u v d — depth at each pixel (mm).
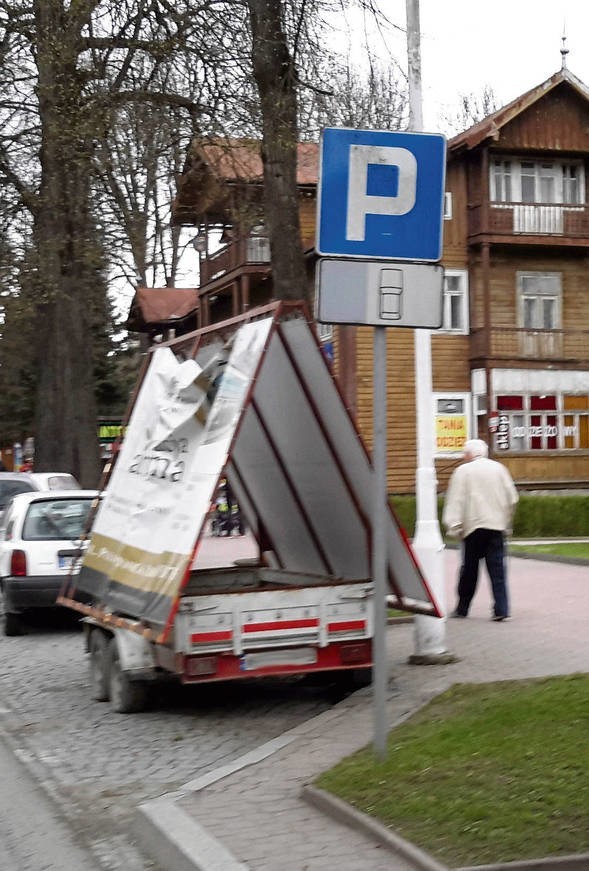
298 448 9930
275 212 18094
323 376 8852
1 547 15047
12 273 24609
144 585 8828
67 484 21984
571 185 37719
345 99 18172
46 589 14422
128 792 7223
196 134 19797
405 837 5383
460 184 36625
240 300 36625
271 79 17828
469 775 6109
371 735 7699
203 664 8797
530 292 37219
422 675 9750
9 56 22750
